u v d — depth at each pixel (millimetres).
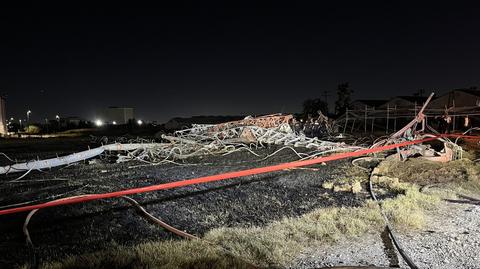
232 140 21641
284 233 7039
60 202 5977
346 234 7016
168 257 5766
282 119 25891
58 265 5633
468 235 6969
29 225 7836
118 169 15562
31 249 6445
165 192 10773
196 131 23953
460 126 30375
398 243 6469
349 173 13461
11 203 10055
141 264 5602
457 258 5949
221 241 6656
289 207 9141
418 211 8305
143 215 8422
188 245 6340
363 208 8648
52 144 32438
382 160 15492
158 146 19594
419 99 43688
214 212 8734
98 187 11836
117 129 71875
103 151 18812
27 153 23875
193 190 11031
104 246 6586
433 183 11656
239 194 10516
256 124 24859
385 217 7719
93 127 82938
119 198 10039
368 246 6465
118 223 7895
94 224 7844
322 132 28281
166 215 8484
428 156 15195
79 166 16703
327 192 10688
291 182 12133
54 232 7391
